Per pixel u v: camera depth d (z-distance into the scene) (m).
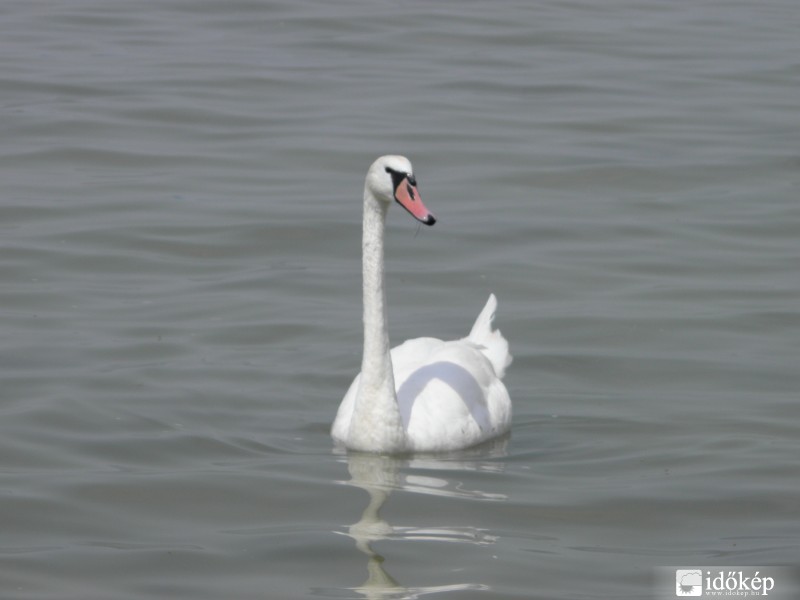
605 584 10.41
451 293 17.53
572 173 21.83
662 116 24.61
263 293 17.30
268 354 15.49
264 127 23.69
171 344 15.59
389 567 10.65
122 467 12.51
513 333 16.34
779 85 26.50
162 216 19.73
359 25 30.22
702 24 31.08
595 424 13.94
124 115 24.03
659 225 19.88
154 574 10.54
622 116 24.58
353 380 14.92
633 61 28.06
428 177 21.62
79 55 27.47
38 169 21.52
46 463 12.53
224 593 10.25
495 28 30.27
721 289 17.56
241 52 28.02
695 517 11.66
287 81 26.16
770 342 15.99
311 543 11.03
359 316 16.72
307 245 19.00
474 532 11.28
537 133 23.66
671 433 13.61
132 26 29.81
